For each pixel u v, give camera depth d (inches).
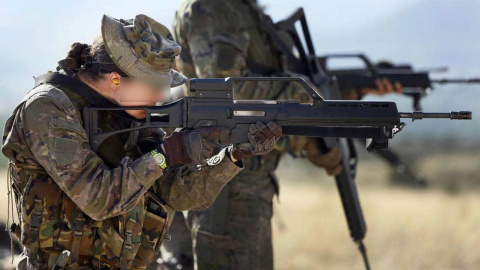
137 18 142.3
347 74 294.0
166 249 238.5
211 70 202.5
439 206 588.7
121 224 146.9
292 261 402.6
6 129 145.4
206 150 147.2
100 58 145.1
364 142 247.4
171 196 156.6
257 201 210.7
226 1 205.6
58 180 137.9
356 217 239.3
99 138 145.6
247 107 148.8
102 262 149.0
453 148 1154.0
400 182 901.8
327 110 149.0
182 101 148.5
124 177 140.4
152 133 162.9
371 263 403.5
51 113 138.6
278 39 217.0
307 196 707.4
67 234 144.3
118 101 146.9
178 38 215.3
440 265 398.0
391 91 296.4
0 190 533.0
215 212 207.3
